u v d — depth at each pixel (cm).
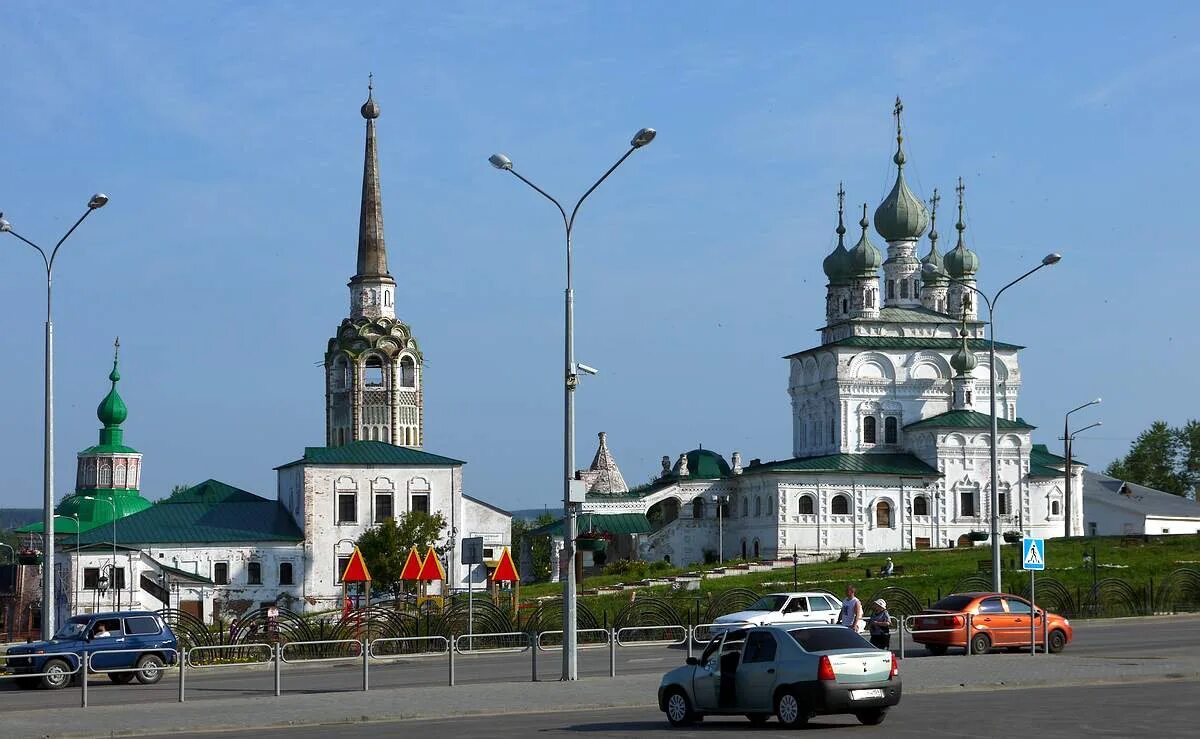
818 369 16488
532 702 4759
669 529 16212
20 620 12188
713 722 4222
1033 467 16175
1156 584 9481
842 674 3925
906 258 17075
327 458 13912
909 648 6794
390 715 4488
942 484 15562
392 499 14025
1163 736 3575
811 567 12475
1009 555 11906
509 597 9931
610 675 5612
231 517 13975
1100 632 7481
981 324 16712
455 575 13912
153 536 13525
